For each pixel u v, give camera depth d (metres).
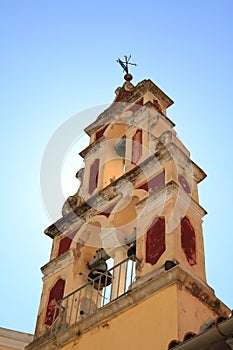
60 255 16.48
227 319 8.66
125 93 20.98
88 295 15.05
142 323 12.10
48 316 15.23
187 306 12.00
